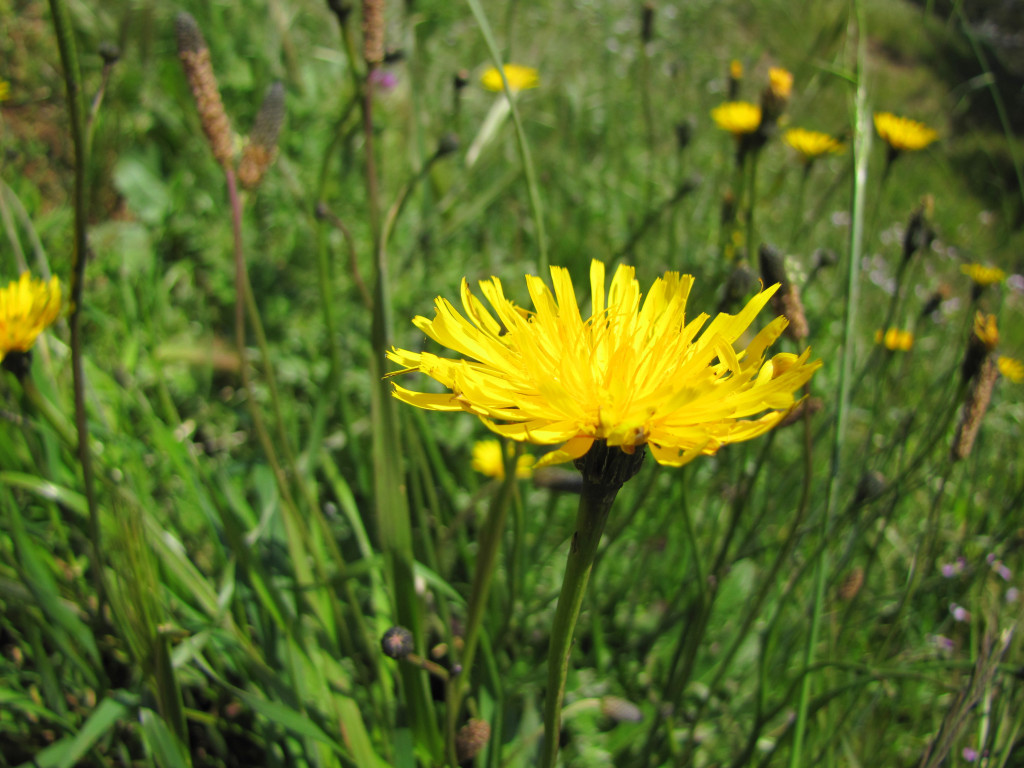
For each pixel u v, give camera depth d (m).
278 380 0.49
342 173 0.59
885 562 0.44
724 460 0.41
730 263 0.39
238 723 0.33
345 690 0.29
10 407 0.36
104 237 0.53
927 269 0.80
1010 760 0.31
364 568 0.29
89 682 0.28
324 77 0.71
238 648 0.28
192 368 0.47
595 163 0.78
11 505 0.28
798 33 0.47
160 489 0.40
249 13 0.72
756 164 0.40
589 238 0.66
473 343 0.19
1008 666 0.26
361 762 0.26
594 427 0.17
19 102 0.59
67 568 0.34
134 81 0.62
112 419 0.37
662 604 0.41
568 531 0.38
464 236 0.62
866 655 0.38
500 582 0.38
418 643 0.28
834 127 0.85
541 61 0.86
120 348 0.43
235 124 0.61
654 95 0.95
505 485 0.24
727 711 0.35
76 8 0.65
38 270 0.43
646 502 0.44
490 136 0.59
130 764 0.30
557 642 0.19
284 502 0.29
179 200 0.55
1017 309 0.81
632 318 0.21
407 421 0.31
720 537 0.44
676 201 0.34
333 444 0.45
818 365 0.17
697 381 0.18
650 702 0.35
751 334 0.38
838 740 0.32
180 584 0.31
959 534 0.44
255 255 0.54
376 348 0.28
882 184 0.39
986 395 0.28
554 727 0.20
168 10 0.70
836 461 0.27
